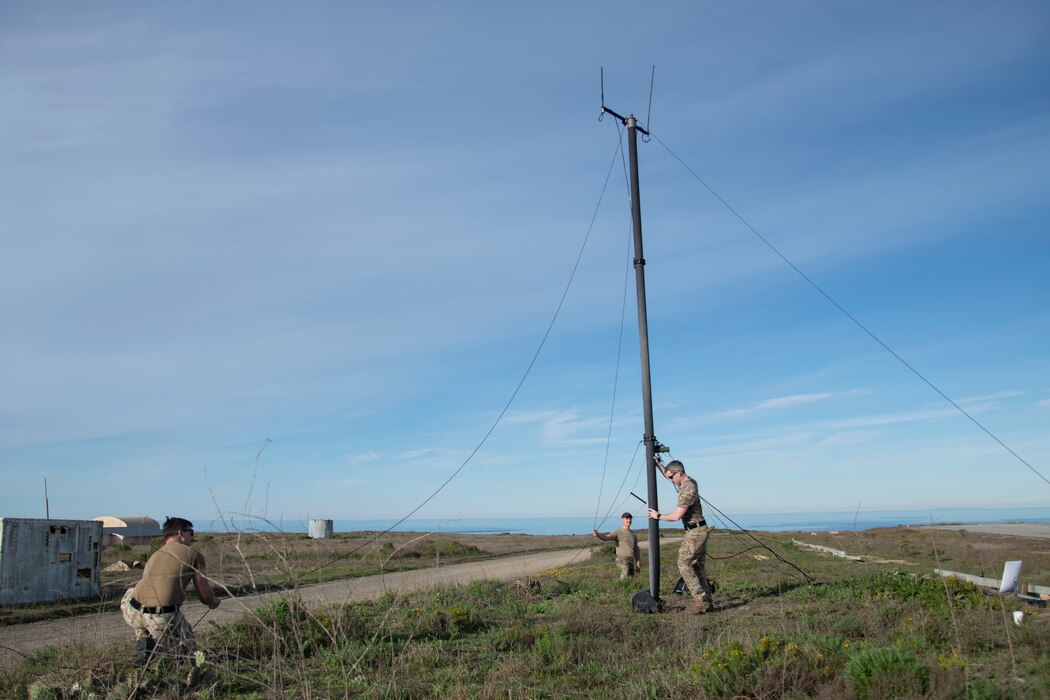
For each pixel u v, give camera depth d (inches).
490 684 281.3
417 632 390.6
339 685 294.2
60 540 700.7
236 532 257.4
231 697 285.1
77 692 277.1
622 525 696.4
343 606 390.9
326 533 1972.2
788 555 978.7
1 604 638.5
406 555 1333.7
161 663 291.9
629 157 526.6
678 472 452.4
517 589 575.5
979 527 1987.0
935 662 254.2
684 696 259.3
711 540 1391.5
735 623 382.6
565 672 306.7
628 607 477.1
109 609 628.4
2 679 308.3
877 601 414.6
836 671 258.4
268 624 355.3
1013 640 302.5
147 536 1860.2
